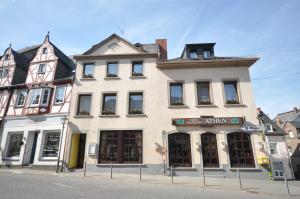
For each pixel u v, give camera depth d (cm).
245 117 1499
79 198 674
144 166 1459
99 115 1603
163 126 1533
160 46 2188
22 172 1386
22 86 1888
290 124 3462
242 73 1616
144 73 1700
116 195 737
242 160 1421
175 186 1012
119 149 1514
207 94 1611
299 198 838
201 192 879
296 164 3184
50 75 1852
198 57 1766
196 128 1502
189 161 1452
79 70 1762
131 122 1567
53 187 849
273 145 1830
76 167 1591
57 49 2056
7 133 1770
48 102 1745
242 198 795
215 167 1409
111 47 1819
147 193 798
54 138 1659
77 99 1673
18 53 2200
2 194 696
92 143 1536
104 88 1686
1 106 1880
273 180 1344
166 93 1619
